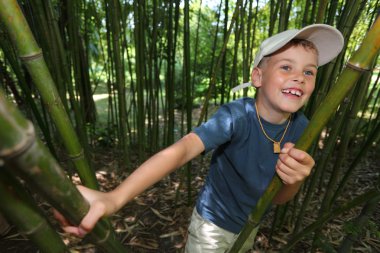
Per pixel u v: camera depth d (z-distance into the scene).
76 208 0.43
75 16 2.25
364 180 2.70
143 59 2.37
